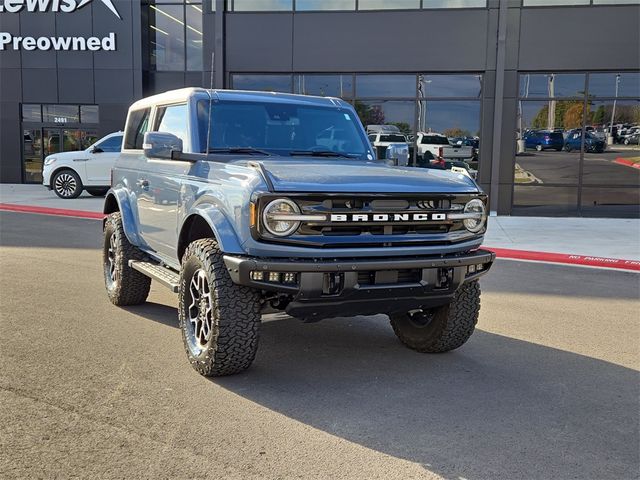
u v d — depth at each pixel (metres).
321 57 18.58
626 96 16.89
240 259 4.20
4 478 3.18
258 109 5.65
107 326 5.99
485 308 7.16
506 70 17.20
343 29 18.36
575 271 9.74
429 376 4.87
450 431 3.87
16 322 6.04
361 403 4.30
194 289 4.86
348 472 3.35
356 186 4.29
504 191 17.56
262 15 18.72
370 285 4.36
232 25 18.88
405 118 18.36
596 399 4.44
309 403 4.27
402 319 5.62
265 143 5.54
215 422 3.93
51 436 3.67
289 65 18.78
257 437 3.74
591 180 17.22
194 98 5.50
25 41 24.70
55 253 10.14
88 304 6.83
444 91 18.03
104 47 24.39
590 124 17.09
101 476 3.23
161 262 6.10
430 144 18.25
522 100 17.28
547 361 5.28
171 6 24.59
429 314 5.39
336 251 4.24
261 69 18.91
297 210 4.14
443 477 3.32
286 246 4.18
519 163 17.45
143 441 3.64
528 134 17.36
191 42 24.72
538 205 17.47
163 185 5.62
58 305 6.74
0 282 7.82
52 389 4.38
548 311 7.06
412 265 4.43
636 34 16.61
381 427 3.91
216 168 4.79
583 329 6.31
